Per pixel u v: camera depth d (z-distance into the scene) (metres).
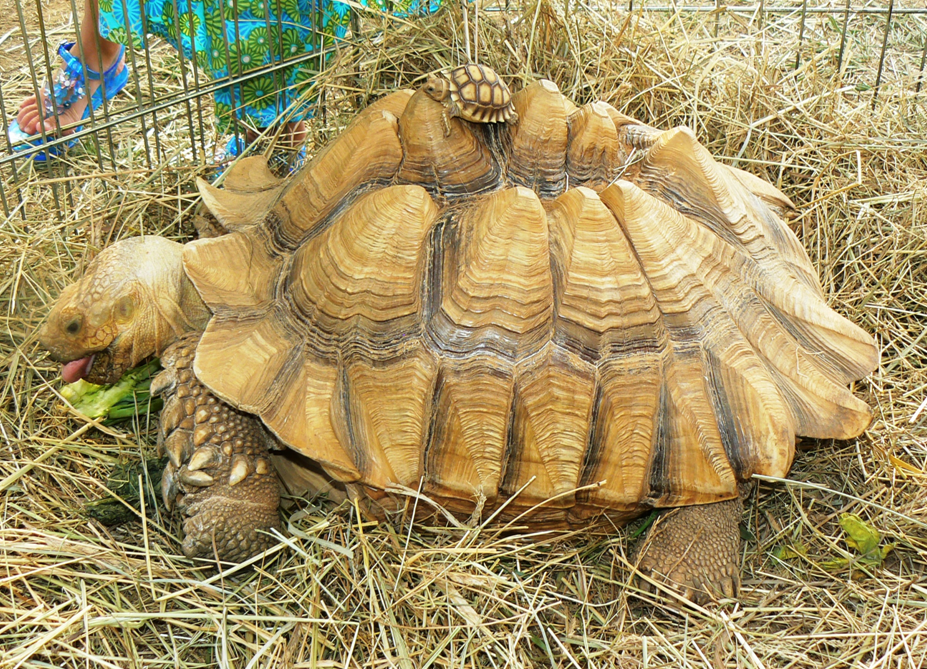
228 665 0.80
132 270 0.89
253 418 0.88
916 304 1.15
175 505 0.89
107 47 1.33
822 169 1.24
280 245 0.90
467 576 0.85
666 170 0.92
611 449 0.84
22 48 1.61
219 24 1.20
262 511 0.87
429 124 0.86
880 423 1.01
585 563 0.92
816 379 0.89
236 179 1.07
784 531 0.95
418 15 1.33
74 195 1.27
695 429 0.84
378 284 0.83
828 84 1.36
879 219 1.21
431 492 0.83
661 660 0.85
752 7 1.66
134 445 0.99
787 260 0.96
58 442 0.97
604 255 0.84
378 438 0.82
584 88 1.30
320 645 0.83
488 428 0.82
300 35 1.26
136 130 1.42
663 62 1.34
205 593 0.87
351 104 1.30
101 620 0.82
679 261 0.86
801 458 1.01
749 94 1.31
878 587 0.90
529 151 0.87
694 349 0.85
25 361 1.04
